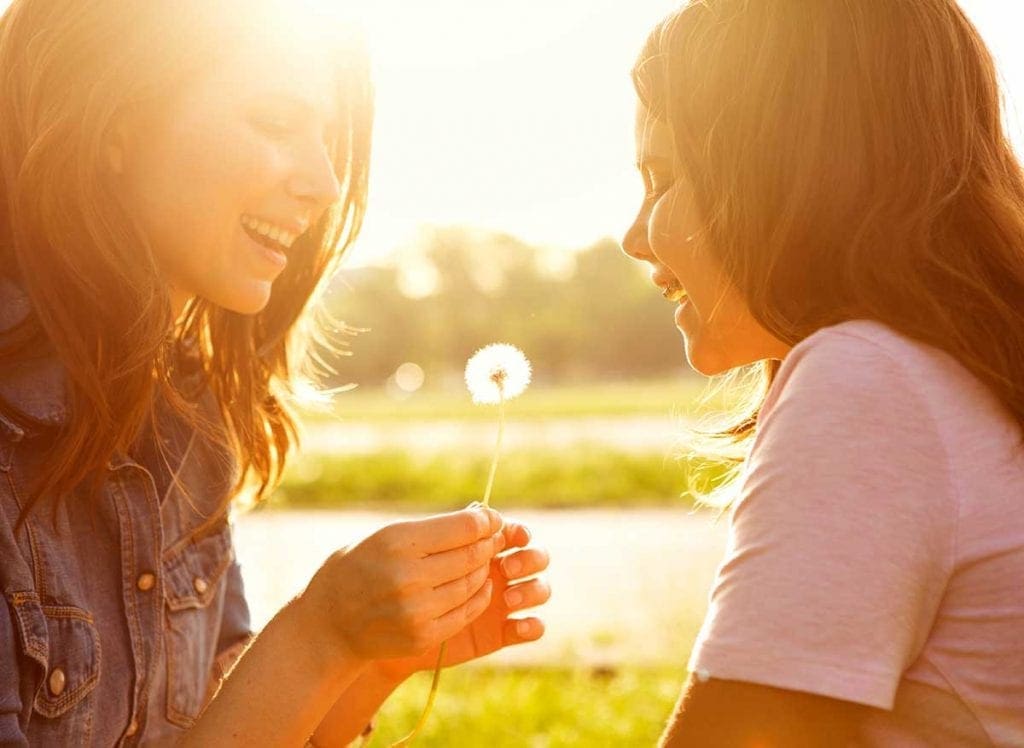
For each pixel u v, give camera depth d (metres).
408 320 100.88
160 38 1.74
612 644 7.32
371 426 34.56
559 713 5.77
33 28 1.78
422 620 1.58
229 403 2.23
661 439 22.50
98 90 1.72
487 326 100.88
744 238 1.54
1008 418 1.36
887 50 1.53
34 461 1.74
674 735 1.30
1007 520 1.29
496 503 15.18
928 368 1.35
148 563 1.88
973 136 1.56
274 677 1.59
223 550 2.19
